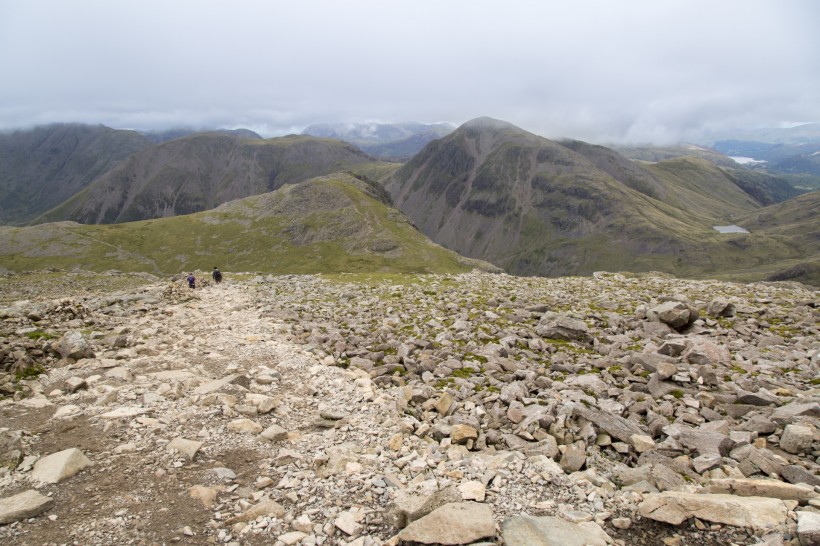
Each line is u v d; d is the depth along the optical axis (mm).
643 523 9945
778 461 12336
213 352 24438
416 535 9297
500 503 10648
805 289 40219
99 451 13164
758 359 20984
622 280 47000
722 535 9250
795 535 8789
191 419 15547
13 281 83875
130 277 95812
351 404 17672
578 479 11664
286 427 15750
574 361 22188
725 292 36562
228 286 57156
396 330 29328
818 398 15562
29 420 15094
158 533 9789
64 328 26984
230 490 11555
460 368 21625
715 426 14406
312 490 11508
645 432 14812
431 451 13750
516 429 14984
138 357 22547
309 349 25203
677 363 19984
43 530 9734
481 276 58562
